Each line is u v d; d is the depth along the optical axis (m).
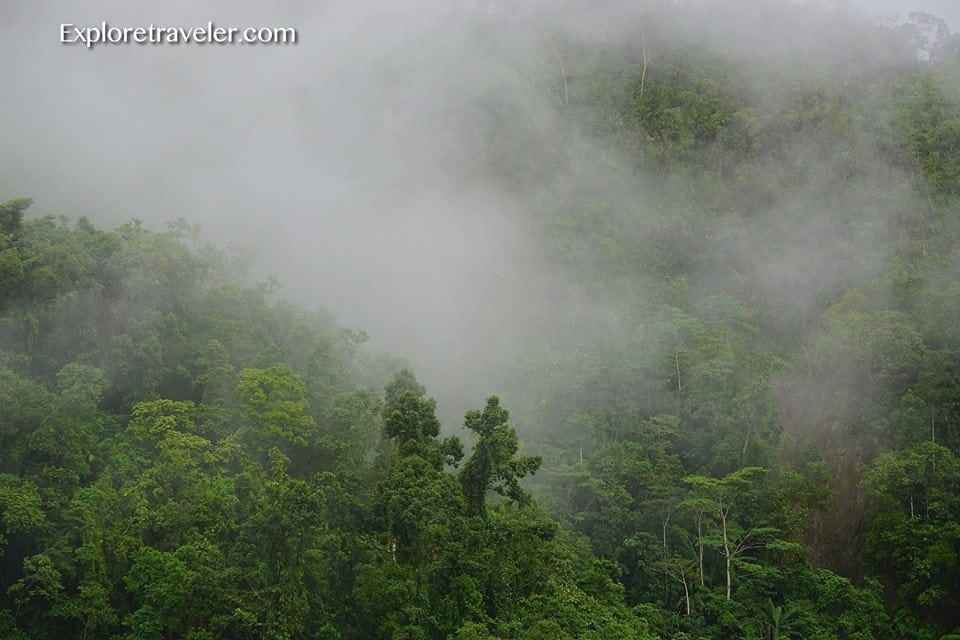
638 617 57.12
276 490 45.44
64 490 47.53
